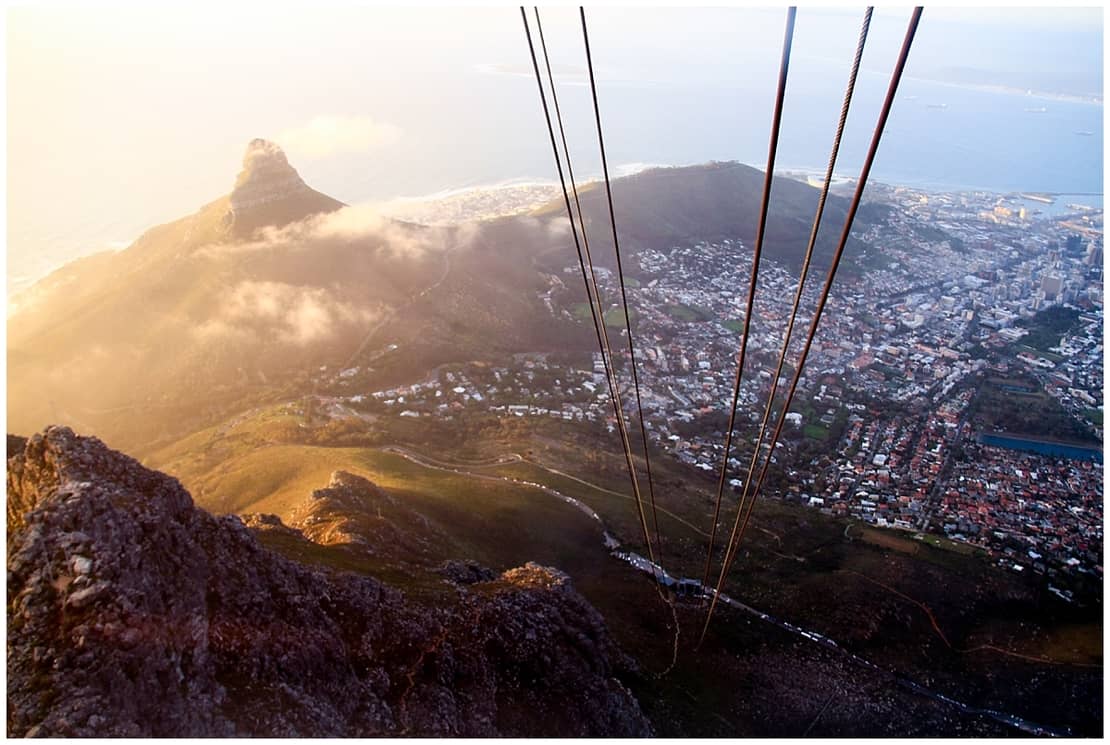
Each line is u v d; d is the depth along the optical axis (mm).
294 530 50406
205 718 24156
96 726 21062
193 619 26578
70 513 25250
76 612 23266
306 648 29531
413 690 32719
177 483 30625
